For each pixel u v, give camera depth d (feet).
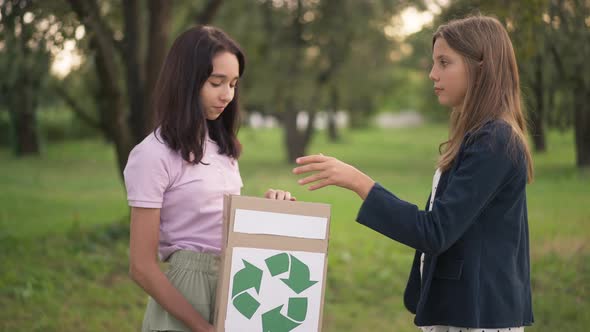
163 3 24.04
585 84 23.29
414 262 8.95
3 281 20.59
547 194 37.93
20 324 17.35
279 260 7.77
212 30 8.33
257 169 65.00
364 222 7.72
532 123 9.35
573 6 21.44
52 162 68.64
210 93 8.20
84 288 20.74
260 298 7.72
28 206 36.58
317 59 63.67
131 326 17.49
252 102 68.69
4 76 23.66
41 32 21.08
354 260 24.93
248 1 51.29
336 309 19.62
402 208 7.61
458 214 7.51
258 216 7.68
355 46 65.26
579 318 17.70
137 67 24.68
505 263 7.95
